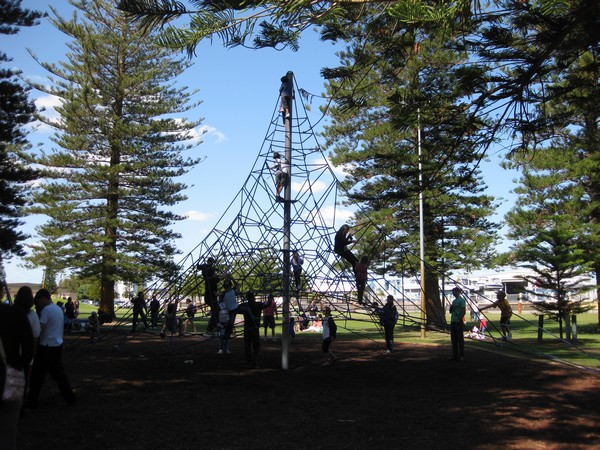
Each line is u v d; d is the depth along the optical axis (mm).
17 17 20812
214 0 5941
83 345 18016
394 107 8070
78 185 33812
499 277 54781
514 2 7023
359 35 7730
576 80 7926
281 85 12977
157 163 34125
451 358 14461
